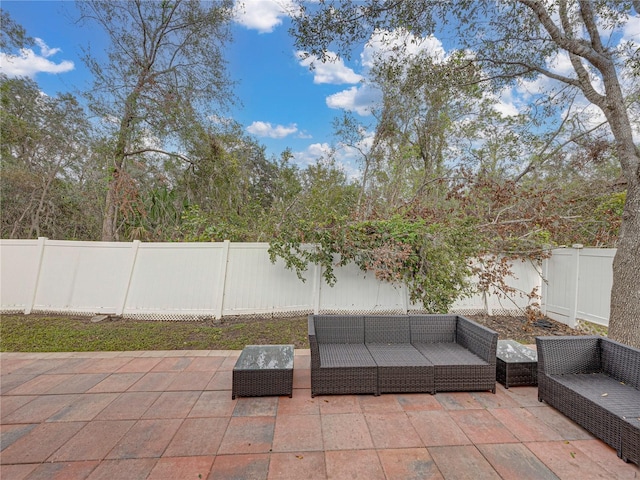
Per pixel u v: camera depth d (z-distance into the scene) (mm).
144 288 5914
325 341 3676
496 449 2324
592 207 6625
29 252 5941
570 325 5688
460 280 5727
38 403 2938
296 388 3289
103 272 5926
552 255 6113
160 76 8969
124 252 5938
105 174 9016
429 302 5969
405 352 3441
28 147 9484
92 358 4086
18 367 3768
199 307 5934
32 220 9469
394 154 11078
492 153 9383
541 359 3008
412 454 2270
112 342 4684
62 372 3639
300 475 2057
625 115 4051
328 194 10031
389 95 10320
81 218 10039
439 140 10633
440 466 2146
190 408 2871
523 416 2771
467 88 6176
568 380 2842
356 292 6250
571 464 2158
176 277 5930
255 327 5508
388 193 10531
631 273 3889
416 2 4430
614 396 2537
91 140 9117
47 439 2402
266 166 13109
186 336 5023
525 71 5348
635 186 3910
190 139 9078
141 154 9789
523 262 6383
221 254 5984
